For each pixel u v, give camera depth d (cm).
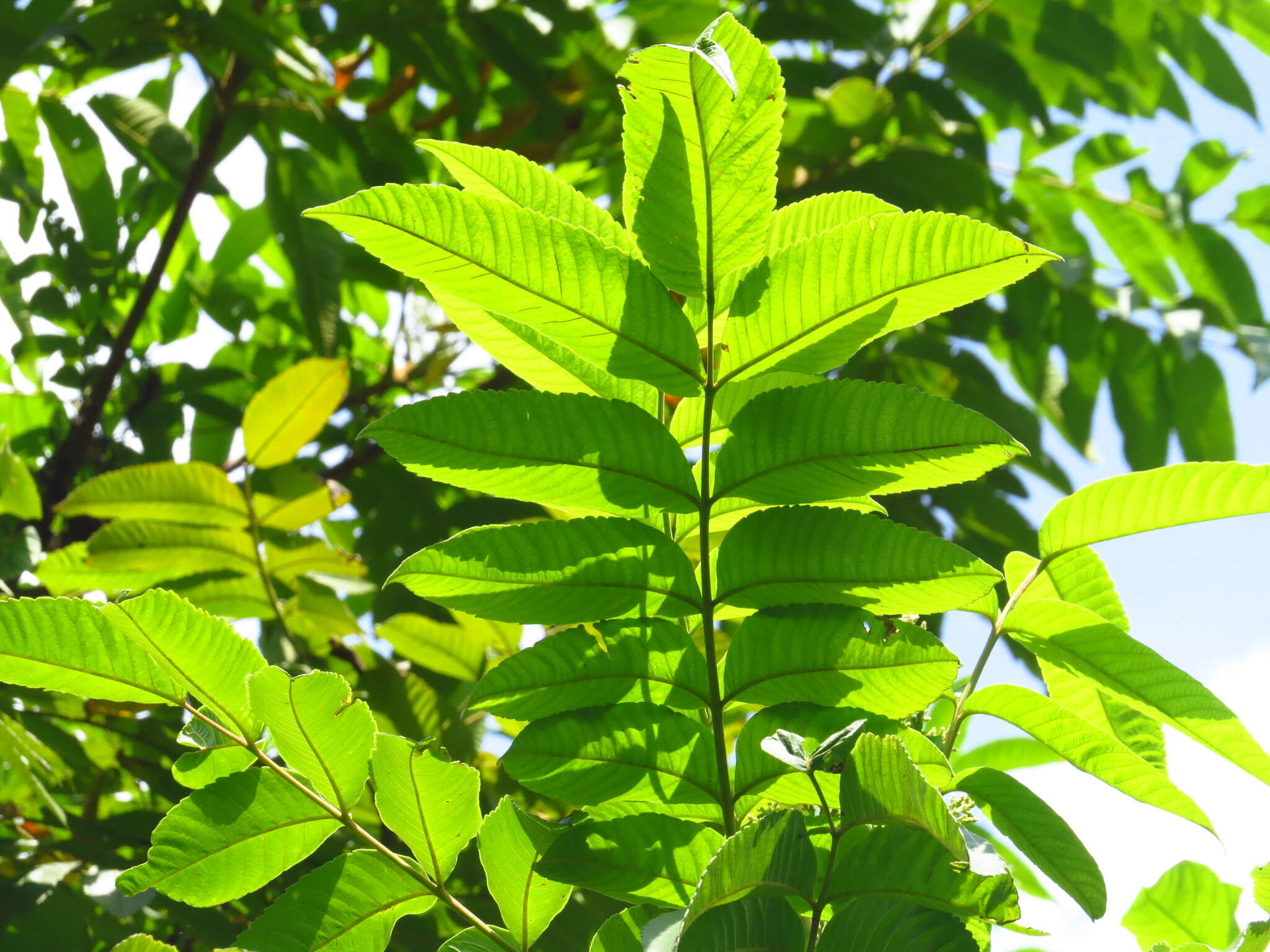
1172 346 239
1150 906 100
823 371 79
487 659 156
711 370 79
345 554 152
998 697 89
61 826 144
